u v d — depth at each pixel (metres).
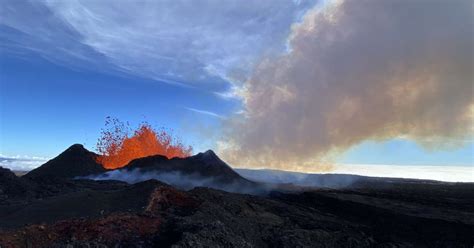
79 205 14.39
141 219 13.42
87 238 11.96
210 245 11.83
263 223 15.84
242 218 15.73
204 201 16.05
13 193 19.17
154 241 12.48
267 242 14.09
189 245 11.56
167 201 15.72
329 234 15.05
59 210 13.88
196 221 13.28
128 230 12.73
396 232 17.16
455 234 16.62
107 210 14.04
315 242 14.38
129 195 15.57
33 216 13.45
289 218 17.20
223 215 14.99
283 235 14.41
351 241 14.87
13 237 11.28
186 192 17.08
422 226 17.39
